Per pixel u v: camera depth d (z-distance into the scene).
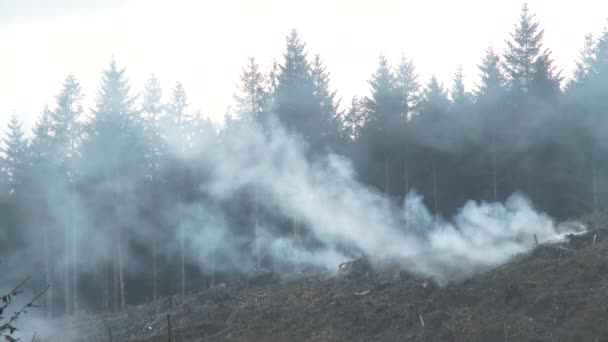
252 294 24.67
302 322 19.42
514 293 16.28
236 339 19.72
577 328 14.05
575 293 15.42
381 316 17.73
